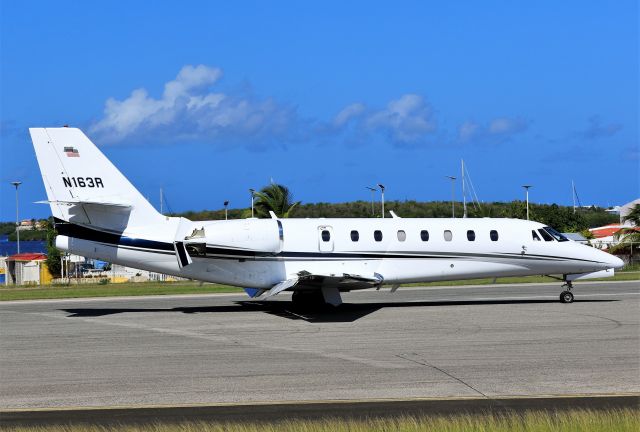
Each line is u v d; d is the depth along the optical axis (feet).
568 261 158.40
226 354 96.63
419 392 73.51
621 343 101.81
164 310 154.20
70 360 94.17
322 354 95.66
